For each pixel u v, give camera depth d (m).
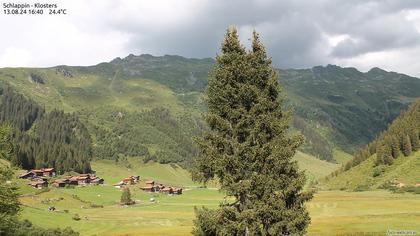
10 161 30.19
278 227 26.05
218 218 26.50
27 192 184.25
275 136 27.25
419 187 180.00
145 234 98.56
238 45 28.67
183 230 101.69
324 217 111.12
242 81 28.02
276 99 28.08
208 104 28.12
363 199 157.25
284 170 26.66
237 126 26.80
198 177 27.52
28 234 77.06
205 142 27.34
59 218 126.38
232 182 26.12
